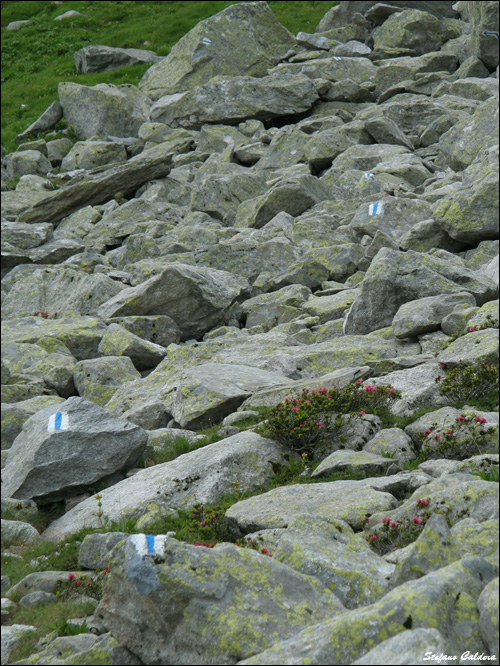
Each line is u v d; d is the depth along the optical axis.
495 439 10.53
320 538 8.29
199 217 28.16
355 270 21.73
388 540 8.62
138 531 10.64
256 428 12.40
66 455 12.62
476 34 35.16
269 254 23.11
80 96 41.72
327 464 11.00
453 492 8.66
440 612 6.21
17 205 32.38
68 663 7.14
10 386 16.69
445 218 20.27
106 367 17.20
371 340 16.06
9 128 43.38
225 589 7.07
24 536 11.34
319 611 7.10
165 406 14.89
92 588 9.48
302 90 36.91
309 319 18.75
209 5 54.84
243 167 32.59
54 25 54.91
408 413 12.20
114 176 31.56
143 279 22.52
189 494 11.34
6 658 8.23
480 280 16.94
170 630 7.00
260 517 9.77
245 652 6.61
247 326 20.53
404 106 32.53
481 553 7.30
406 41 40.12
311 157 30.66
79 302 21.69
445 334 15.07
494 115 26.50
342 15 44.78
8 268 26.70
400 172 27.14
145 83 43.69
